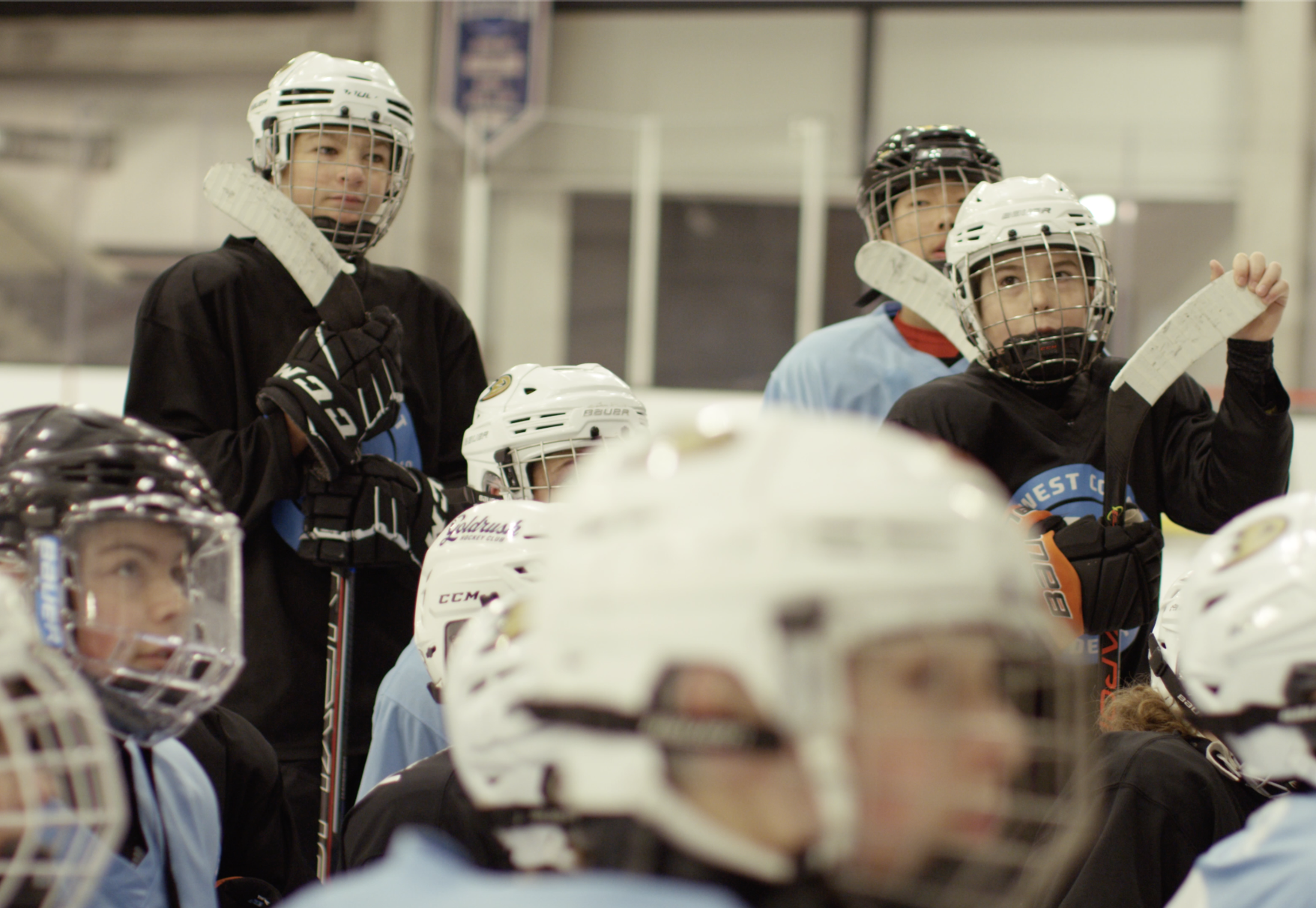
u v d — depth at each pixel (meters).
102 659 2.26
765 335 11.06
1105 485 3.78
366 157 4.66
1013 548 1.12
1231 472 3.93
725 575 1.05
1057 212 3.96
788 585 1.03
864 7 12.77
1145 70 12.21
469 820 2.39
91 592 2.24
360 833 2.55
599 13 13.17
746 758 1.04
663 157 11.16
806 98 12.94
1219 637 2.00
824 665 1.02
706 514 1.09
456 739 1.79
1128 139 10.84
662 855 1.09
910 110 12.73
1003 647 1.11
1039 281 3.91
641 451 1.22
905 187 5.34
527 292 11.22
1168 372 3.68
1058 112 12.41
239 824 3.15
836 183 10.98
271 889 3.11
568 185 11.19
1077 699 1.25
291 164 4.63
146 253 11.83
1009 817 1.23
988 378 4.13
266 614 4.45
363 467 4.35
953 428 4.03
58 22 12.78
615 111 13.23
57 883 1.72
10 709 1.65
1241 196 10.55
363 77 4.63
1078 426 4.07
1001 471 4.02
